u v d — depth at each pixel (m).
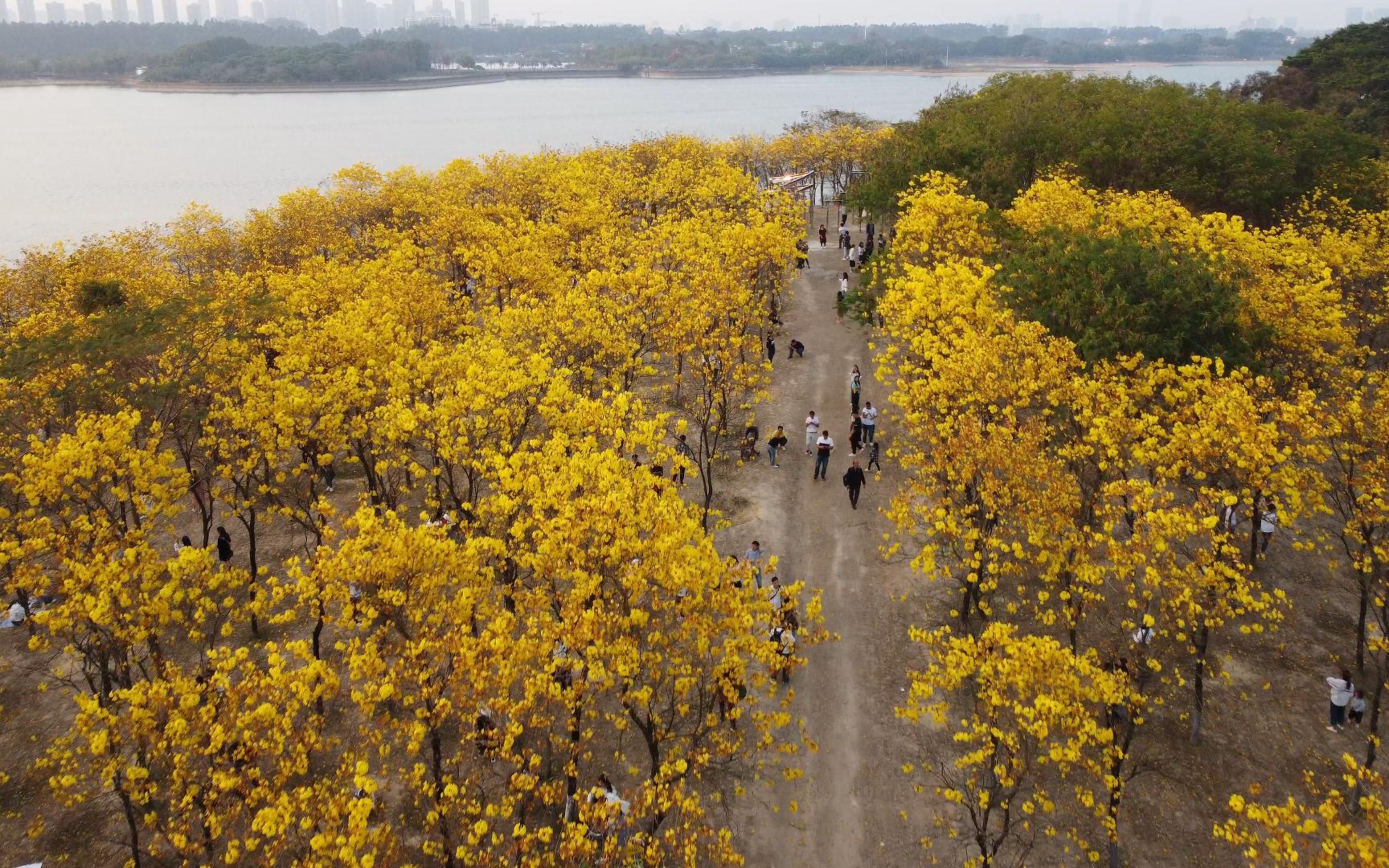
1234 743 21.45
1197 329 28.69
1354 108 71.19
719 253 39.12
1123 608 25.06
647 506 17.94
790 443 37.22
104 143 161.25
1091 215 36.78
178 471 21.94
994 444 21.28
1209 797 20.12
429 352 27.48
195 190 116.00
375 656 15.77
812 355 47.03
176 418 26.03
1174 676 23.25
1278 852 13.56
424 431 25.88
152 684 15.02
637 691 16.53
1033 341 25.23
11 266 65.44
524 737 20.91
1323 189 47.09
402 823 18.97
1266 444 20.41
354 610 17.08
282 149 155.12
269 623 26.42
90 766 19.38
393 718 18.69
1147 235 33.00
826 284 59.94
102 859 19.20
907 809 20.23
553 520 18.31
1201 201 49.38
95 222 95.06
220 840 17.81
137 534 18.81
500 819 18.95
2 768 21.70
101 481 20.98
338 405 25.39
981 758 16.73
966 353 25.00
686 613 17.14
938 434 25.34
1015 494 21.25
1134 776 18.91
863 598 27.33
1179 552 22.45
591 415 24.05
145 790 15.69
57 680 23.78
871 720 22.67
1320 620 25.59
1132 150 49.12
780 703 21.92
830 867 18.95
